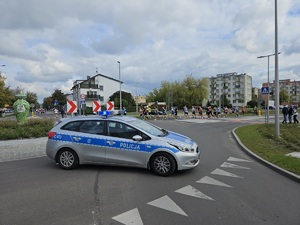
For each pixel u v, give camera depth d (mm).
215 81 130125
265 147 10031
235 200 4621
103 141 6633
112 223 3748
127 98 83750
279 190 5164
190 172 6516
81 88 77500
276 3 13375
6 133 11180
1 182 5758
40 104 148375
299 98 134500
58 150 6926
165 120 30062
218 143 11703
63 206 4371
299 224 3719
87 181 5777
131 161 6430
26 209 4262
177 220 3832
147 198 4719
